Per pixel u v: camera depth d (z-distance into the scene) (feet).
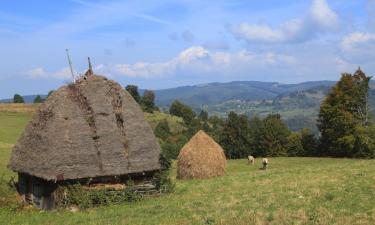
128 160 82.74
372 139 234.79
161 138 308.40
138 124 86.84
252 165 196.44
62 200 76.48
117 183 82.33
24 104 371.56
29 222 67.31
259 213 60.23
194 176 123.34
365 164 113.29
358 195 68.90
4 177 120.37
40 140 79.97
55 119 79.82
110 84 87.86
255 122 301.22
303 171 108.78
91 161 79.25
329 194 70.23
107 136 82.28
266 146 286.66
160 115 412.57
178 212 65.92
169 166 87.76
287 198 70.90
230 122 300.81
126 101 87.71
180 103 443.73
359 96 243.19
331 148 252.83
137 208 73.15
